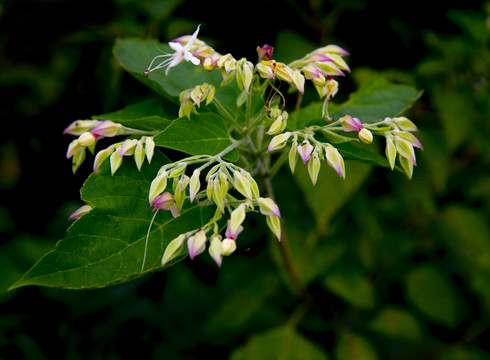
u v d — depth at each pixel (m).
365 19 0.71
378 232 0.72
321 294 0.81
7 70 0.75
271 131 0.51
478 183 0.82
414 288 0.81
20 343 0.85
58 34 0.72
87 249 0.49
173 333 0.89
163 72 0.59
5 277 0.77
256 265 0.80
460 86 0.72
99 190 0.50
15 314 0.86
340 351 0.76
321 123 0.52
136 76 0.59
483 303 0.87
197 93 0.51
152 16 0.70
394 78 0.69
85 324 0.89
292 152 0.50
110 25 0.72
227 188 0.49
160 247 0.50
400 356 0.85
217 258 0.48
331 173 0.64
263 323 0.86
